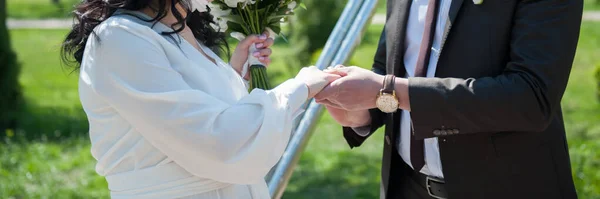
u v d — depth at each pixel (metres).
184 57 2.10
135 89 2.00
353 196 6.64
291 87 2.28
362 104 2.48
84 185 7.07
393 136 2.81
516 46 2.39
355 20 2.93
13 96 10.09
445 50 2.51
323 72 2.46
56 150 8.38
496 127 2.41
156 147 2.07
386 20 2.86
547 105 2.37
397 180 2.94
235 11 2.50
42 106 11.20
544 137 2.56
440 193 2.75
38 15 25.94
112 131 2.11
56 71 14.91
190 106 2.02
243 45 2.52
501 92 2.35
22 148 8.45
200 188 2.12
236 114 2.07
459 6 2.48
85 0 2.20
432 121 2.42
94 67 2.04
